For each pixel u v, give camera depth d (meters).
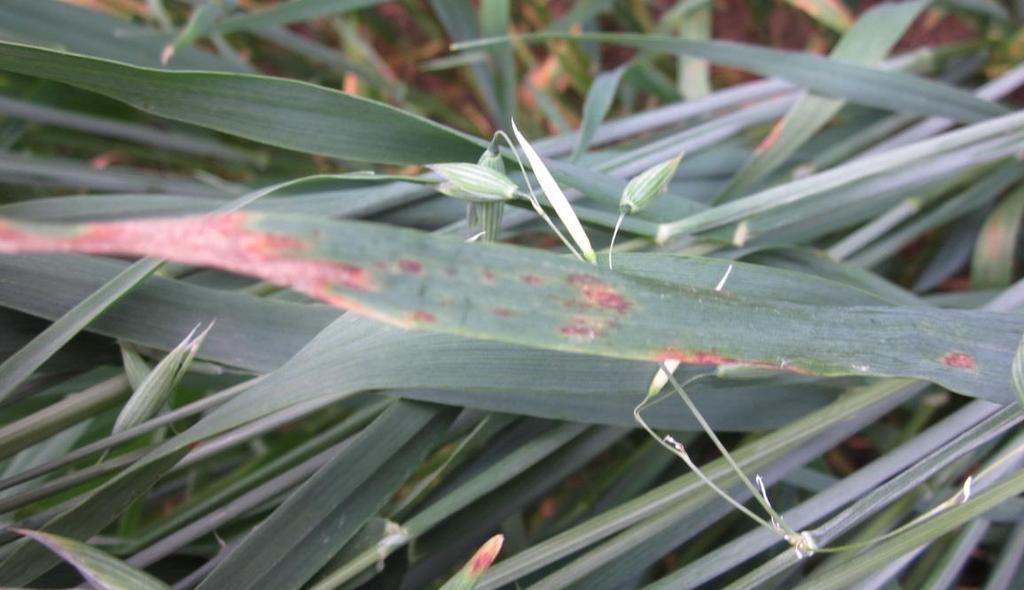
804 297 0.27
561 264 0.17
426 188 0.31
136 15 0.47
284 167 0.48
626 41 0.36
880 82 0.36
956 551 0.29
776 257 0.34
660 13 0.55
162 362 0.25
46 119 0.40
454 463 0.31
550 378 0.25
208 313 0.27
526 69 0.53
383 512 0.34
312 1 0.37
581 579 0.28
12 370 0.24
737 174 0.36
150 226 0.14
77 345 0.28
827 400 0.30
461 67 0.55
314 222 0.15
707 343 0.19
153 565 0.29
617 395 0.28
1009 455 0.24
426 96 0.51
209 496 0.34
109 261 0.27
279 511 0.26
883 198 0.35
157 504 0.44
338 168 0.48
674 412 0.28
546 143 0.36
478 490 0.28
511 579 0.26
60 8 0.37
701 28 0.47
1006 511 0.30
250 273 0.14
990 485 0.25
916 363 0.22
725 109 0.44
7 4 0.36
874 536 0.30
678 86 0.50
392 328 0.25
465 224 0.30
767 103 0.39
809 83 0.36
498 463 0.29
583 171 0.30
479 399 0.27
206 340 0.27
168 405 0.32
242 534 0.31
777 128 0.36
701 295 0.19
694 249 0.32
